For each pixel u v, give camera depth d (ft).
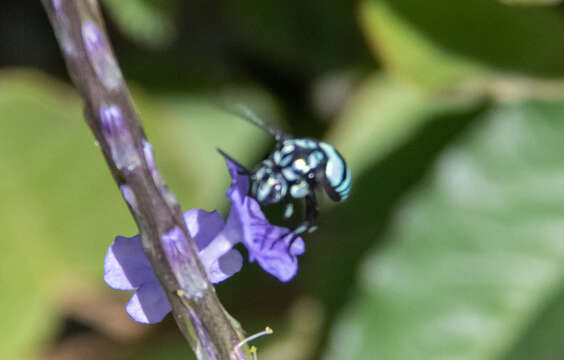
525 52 1.13
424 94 1.21
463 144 1.10
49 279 1.20
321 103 1.32
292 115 1.32
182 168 1.18
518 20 1.10
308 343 1.16
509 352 1.01
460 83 1.15
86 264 1.20
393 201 1.20
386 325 1.05
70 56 0.66
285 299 1.20
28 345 1.20
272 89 1.36
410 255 1.07
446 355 1.03
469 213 1.08
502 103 1.13
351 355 1.05
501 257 1.05
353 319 1.06
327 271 1.20
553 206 1.06
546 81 1.12
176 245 0.68
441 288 1.05
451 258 1.06
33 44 1.42
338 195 0.77
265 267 0.68
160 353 1.16
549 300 1.02
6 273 1.18
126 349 1.18
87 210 1.18
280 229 0.69
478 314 1.04
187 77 1.31
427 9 1.11
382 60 1.15
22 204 1.15
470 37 1.13
